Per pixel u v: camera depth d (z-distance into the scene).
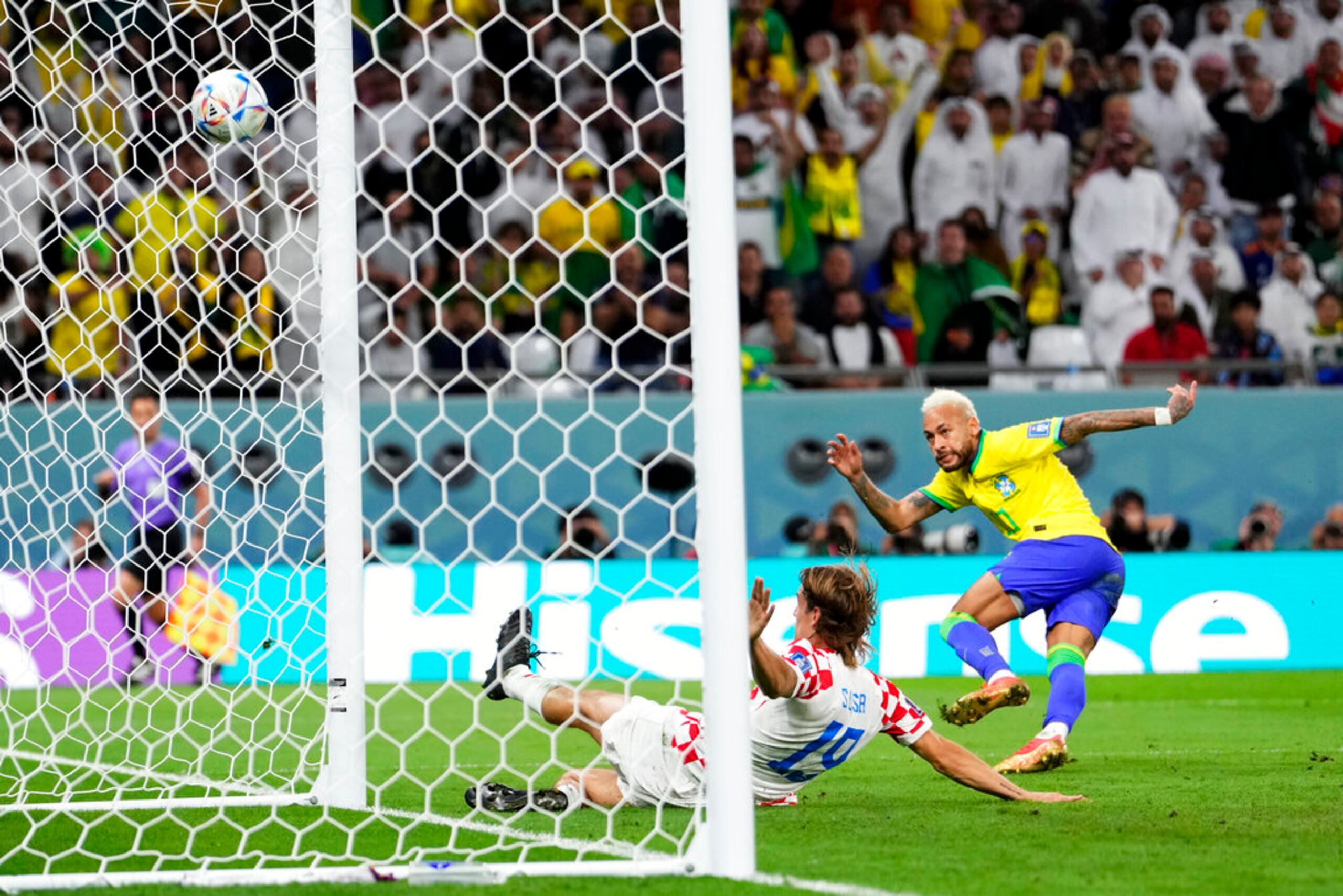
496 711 31.22
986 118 52.59
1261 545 42.78
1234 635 38.50
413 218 47.91
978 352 50.56
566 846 15.09
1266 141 54.38
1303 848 15.19
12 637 33.78
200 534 33.31
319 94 18.16
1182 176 54.06
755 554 41.25
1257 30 54.94
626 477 40.44
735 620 13.80
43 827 17.34
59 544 34.91
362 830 16.81
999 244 51.38
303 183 39.19
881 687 17.78
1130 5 54.72
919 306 50.94
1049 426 21.48
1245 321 51.81
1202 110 54.09
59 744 25.98
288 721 27.81
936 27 53.16
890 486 41.53
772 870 14.01
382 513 39.84
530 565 36.28
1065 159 52.66
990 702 20.14
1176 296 52.75
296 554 35.47
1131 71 53.88
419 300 47.12
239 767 23.12
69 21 23.02
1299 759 23.72
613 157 49.53
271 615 22.69
